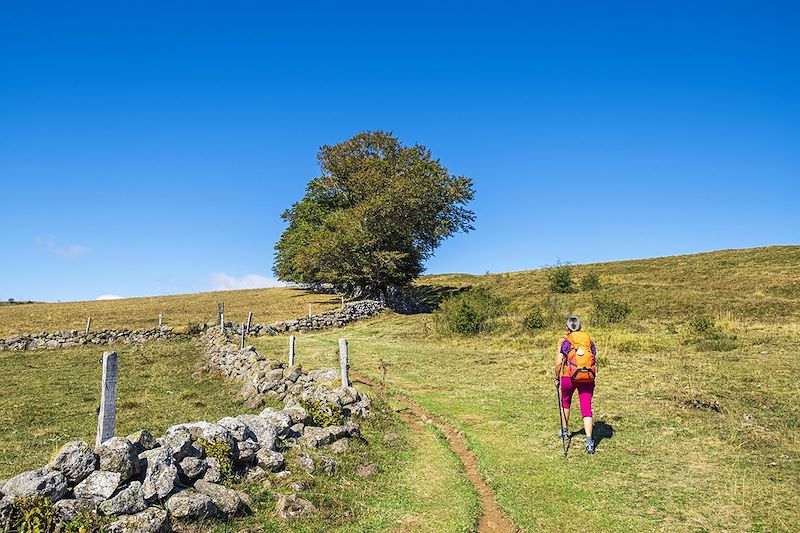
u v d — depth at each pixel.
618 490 7.58
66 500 5.47
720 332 20.45
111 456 5.83
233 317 43.59
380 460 8.94
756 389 12.16
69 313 51.97
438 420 11.64
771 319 23.36
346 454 8.92
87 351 27.86
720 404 11.23
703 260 46.88
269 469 7.66
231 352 19.98
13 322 45.09
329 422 9.83
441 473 8.48
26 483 5.37
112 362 7.27
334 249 45.12
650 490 7.53
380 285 47.38
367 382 16.14
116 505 5.54
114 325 40.91
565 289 38.31
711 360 15.80
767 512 6.71
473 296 31.25
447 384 15.34
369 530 6.41
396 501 7.32
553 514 6.98
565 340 9.23
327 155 52.28
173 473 6.20
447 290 55.00
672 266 46.41
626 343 19.47
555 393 13.38
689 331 21.08
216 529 5.94
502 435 10.23
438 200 48.81
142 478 6.10
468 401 13.09
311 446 8.97
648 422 10.45
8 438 11.91
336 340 27.42
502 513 7.13
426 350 22.70
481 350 21.88
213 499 6.29
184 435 6.79
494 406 12.48
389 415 11.76
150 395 16.67
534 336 24.09
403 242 47.66
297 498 6.78
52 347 29.36
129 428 12.26
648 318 26.14
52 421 13.54
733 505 6.96
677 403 11.46
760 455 8.53
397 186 44.91
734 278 35.19
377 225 45.78
